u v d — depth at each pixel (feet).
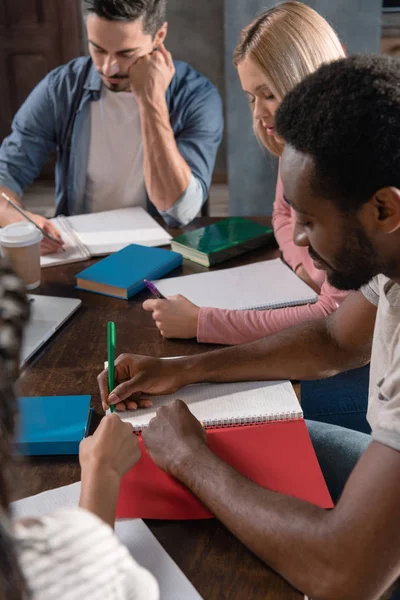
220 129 7.59
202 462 3.22
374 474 2.72
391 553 2.68
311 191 2.87
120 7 6.22
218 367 4.09
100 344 4.61
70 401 3.86
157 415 3.59
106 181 7.68
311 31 5.46
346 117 2.67
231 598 2.71
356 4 9.55
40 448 3.51
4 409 1.63
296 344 4.20
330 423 5.23
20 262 5.23
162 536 3.02
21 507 3.07
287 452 3.46
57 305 5.06
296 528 2.79
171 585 2.68
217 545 2.97
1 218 6.48
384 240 2.88
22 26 14.75
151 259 5.66
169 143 6.64
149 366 4.01
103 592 1.95
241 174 10.93
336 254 3.01
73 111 7.48
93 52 6.65
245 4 9.95
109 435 3.20
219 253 5.73
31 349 4.46
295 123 2.88
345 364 4.24
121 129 7.51
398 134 2.64
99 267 5.53
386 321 3.42
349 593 2.70
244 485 3.06
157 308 4.74
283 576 2.80
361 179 2.72
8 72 15.12
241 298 5.09
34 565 1.86
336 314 4.27
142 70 6.56
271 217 6.77
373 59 2.82
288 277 5.40
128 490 3.25
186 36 14.92
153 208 7.69
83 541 1.98
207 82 7.65
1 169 7.45
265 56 5.47
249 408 3.79
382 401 3.53
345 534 2.69
